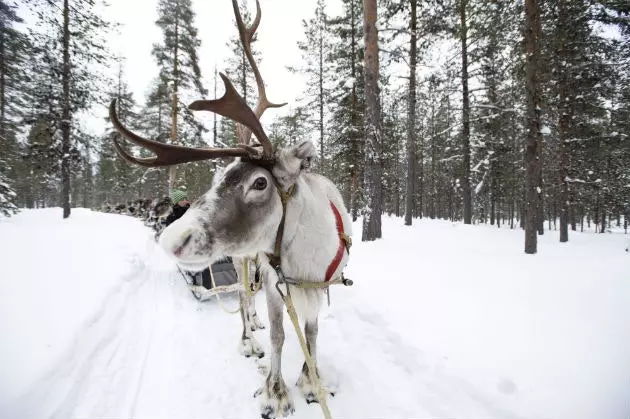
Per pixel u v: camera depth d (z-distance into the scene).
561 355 2.74
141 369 3.36
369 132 9.31
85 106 16.00
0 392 2.50
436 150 29.02
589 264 6.36
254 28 2.77
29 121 15.24
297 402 2.88
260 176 2.06
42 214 18.86
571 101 12.92
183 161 1.99
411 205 16.12
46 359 3.00
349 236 3.02
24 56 13.92
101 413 2.66
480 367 2.71
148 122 27.44
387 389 2.87
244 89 21.45
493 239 10.89
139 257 8.11
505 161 19.09
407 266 6.36
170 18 21.08
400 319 3.78
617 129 13.72
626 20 10.07
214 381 3.20
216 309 5.13
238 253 2.07
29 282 5.12
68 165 16.41
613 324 3.22
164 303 5.39
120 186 37.00
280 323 2.79
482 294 4.44
